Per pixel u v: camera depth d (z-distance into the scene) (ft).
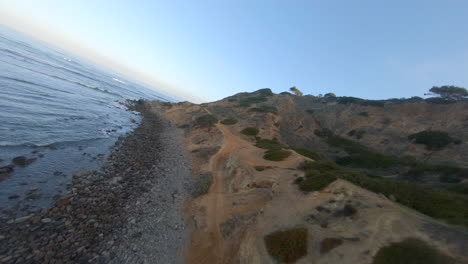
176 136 145.18
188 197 63.46
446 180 73.20
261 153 94.58
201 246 43.45
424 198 40.88
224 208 55.77
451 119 130.52
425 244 27.96
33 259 32.17
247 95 290.35
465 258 24.90
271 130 159.22
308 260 31.24
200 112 206.49
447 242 27.73
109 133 113.29
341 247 31.24
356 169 105.91
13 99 106.32
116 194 55.36
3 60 180.55
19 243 34.35
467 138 109.70
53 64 335.67
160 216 51.16
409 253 27.25
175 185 69.67
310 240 34.12
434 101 155.02
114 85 462.19
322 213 39.81
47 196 48.42
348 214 37.55
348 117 182.19
